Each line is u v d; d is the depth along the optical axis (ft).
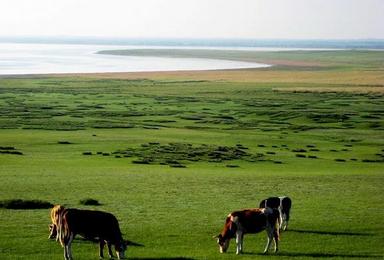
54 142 288.51
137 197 150.92
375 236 114.52
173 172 204.03
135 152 263.29
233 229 100.53
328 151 288.30
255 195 157.79
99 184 170.71
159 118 424.46
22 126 356.38
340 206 143.84
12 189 158.92
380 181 187.52
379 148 302.66
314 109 484.74
